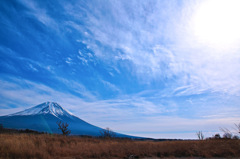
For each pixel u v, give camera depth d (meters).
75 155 11.47
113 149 13.88
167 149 14.19
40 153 10.26
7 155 9.14
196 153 12.61
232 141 16.17
